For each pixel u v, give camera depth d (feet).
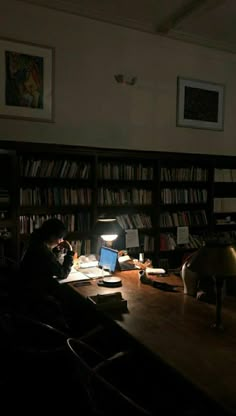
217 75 16.88
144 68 14.89
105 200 13.57
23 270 9.27
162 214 14.98
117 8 13.23
